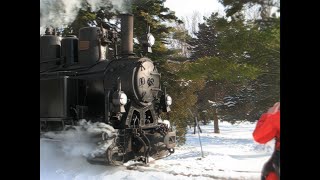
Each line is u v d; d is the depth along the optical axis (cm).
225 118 1612
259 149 935
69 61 832
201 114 1680
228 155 916
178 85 1283
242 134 1434
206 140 1307
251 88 1067
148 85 758
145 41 871
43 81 762
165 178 618
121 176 635
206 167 734
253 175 629
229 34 751
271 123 298
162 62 1330
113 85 720
